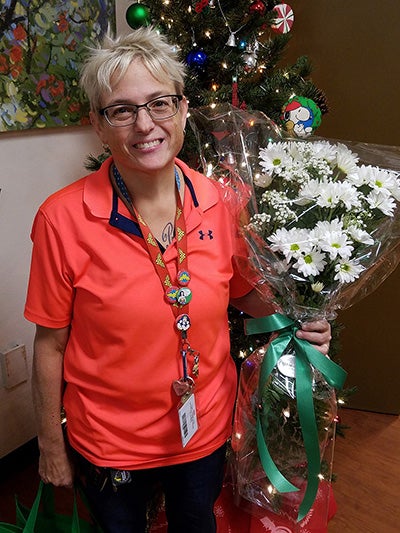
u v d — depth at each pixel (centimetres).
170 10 154
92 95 95
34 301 103
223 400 115
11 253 180
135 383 101
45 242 99
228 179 123
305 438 108
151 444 106
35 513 112
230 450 148
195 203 106
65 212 98
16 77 162
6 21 154
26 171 178
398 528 171
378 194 99
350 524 172
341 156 107
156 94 92
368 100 196
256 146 123
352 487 189
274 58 167
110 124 93
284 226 101
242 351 166
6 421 190
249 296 121
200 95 152
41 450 117
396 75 189
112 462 106
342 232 96
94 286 98
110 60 90
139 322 97
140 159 94
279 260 100
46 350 107
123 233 97
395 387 228
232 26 155
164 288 98
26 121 169
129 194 101
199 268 103
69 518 122
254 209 108
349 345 228
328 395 112
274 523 142
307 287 103
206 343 105
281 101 156
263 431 114
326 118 205
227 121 128
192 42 156
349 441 215
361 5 185
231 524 150
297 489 112
